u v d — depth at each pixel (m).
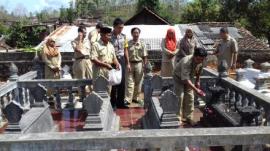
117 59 7.93
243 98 6.18
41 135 3.19
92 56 7.08
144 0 40.75
